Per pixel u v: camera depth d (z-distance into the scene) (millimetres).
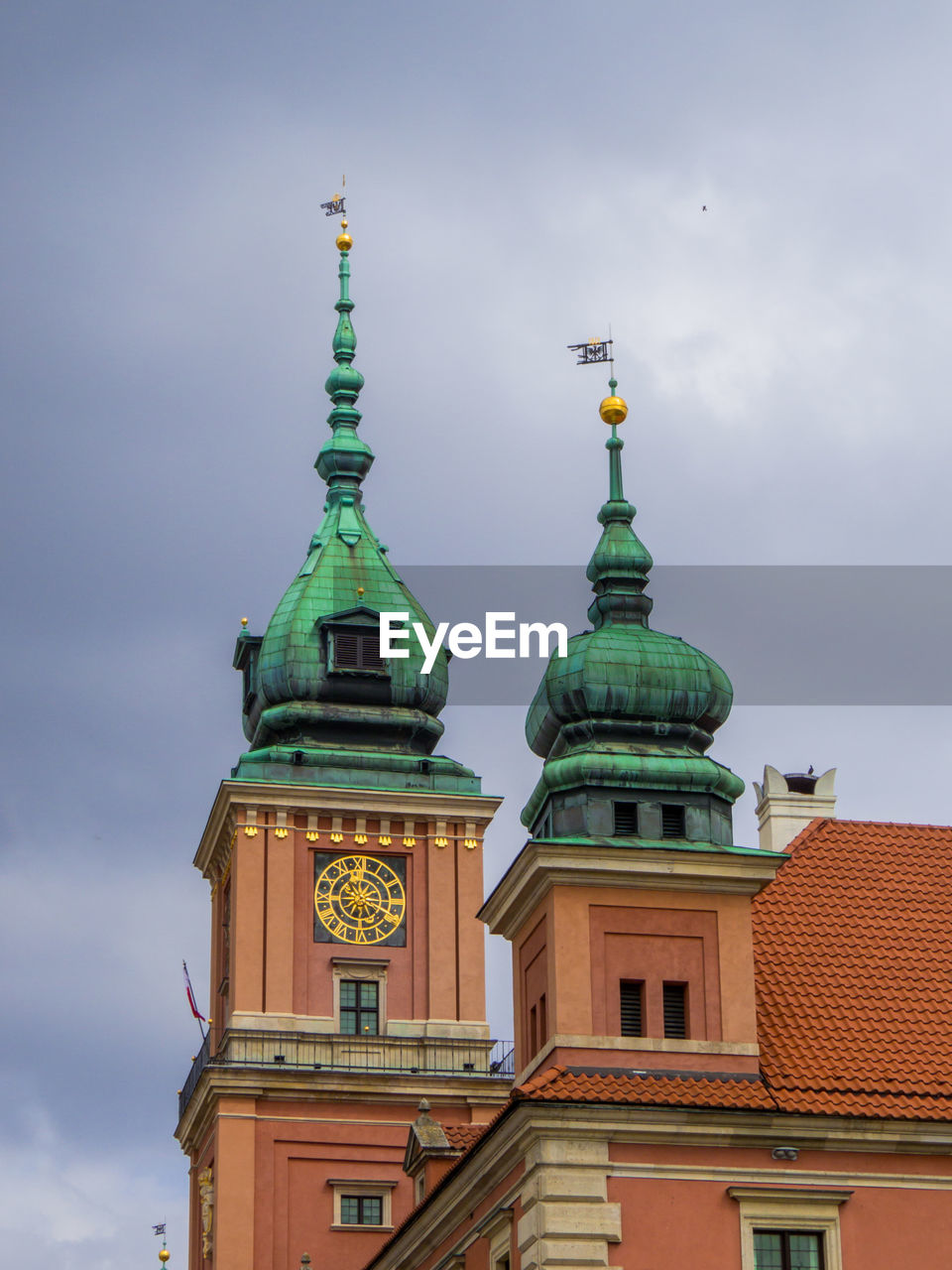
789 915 65375
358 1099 89125
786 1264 58344
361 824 93312
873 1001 62875
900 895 66562
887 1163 59219
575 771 63469
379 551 99062
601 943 61469
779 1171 58688
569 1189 57562
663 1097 58625
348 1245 87500
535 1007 62688
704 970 61562
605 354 69812
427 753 96250
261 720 96125
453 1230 66000
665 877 61938
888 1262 58531
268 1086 88562
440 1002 91750
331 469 101125
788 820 73312
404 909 92875
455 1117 89438
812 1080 60125
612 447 68750
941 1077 60531
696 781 63625
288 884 91812
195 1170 94125
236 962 90438
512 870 63094
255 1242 86750
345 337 103188
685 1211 58000
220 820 93750
